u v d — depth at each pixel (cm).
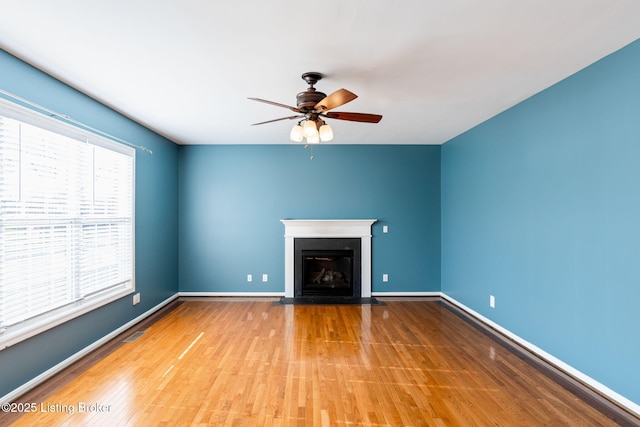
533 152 347
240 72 288
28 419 233
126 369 309
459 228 520
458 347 363
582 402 257
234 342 375
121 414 240
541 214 336
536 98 341
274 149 584
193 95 343
